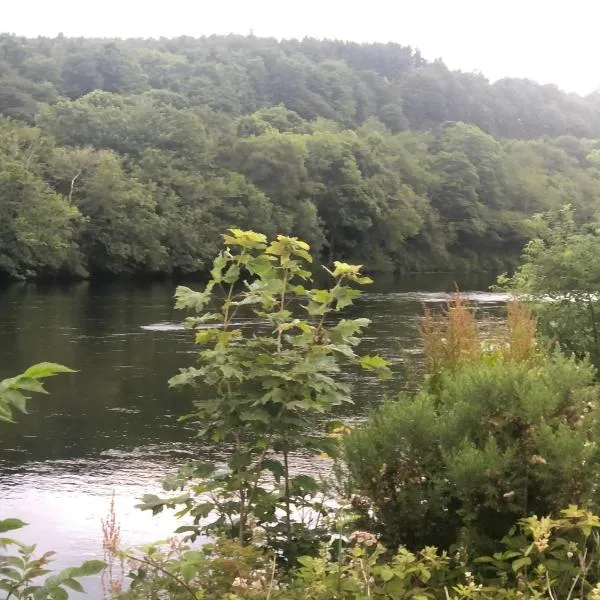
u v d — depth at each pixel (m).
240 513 4.14
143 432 9.84
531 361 6.22
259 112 100.50
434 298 38.31
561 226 12.38
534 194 97.94
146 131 67.75
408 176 89.44
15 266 45.84
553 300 11.84
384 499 4.03
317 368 4.02
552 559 3.57
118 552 3.48
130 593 3.33
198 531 4.14
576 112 183.75
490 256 90.50
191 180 61.94
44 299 34.00
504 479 3.77
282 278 4.54
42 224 46.72
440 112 159.75
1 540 3.08
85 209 53.22
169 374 14.47
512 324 7.87
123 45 133.00
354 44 182.00
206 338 4.34
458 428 4.09
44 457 8.61
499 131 166.25
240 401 4.04
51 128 65.62
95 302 32.78
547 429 3.77
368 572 3.29
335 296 4.32
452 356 6.50
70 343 18.89
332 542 3.92
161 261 55.59
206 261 60.91
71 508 6.82
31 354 16.88
